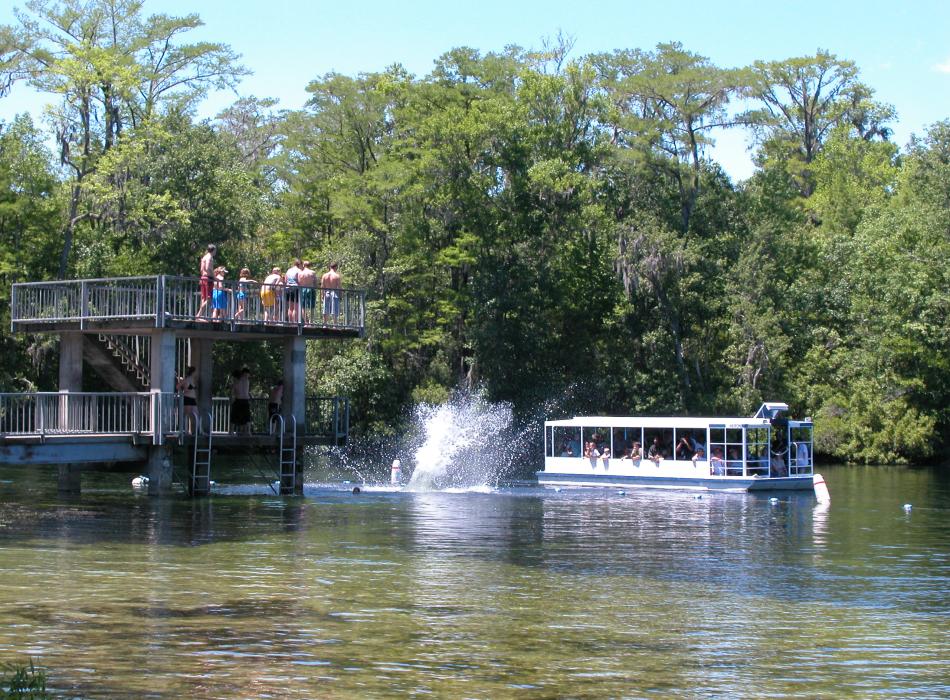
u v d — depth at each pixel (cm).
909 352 7056
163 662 1664
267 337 4053
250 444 4019
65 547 2744
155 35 6825
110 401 3844
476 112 6838
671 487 4834
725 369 7362
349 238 6850
